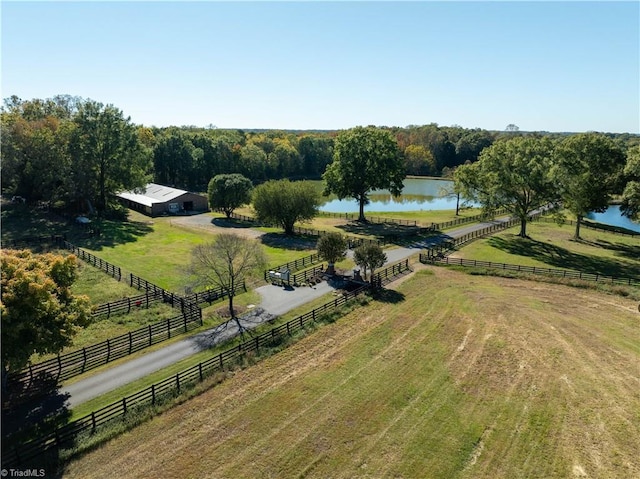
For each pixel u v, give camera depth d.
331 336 29.22
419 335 29.48
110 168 65.56
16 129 61.03
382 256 38.16
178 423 20.30
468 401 22.28
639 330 30.56
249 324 30.95
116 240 52.53
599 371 25.19
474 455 18.64
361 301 34.91
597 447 19.16
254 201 59.72
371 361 26.03
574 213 56.22
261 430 19.92
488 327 30.81
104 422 19.88
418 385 23.61
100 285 37.22
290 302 35.12
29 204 68.12
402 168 71.44
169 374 24.41
